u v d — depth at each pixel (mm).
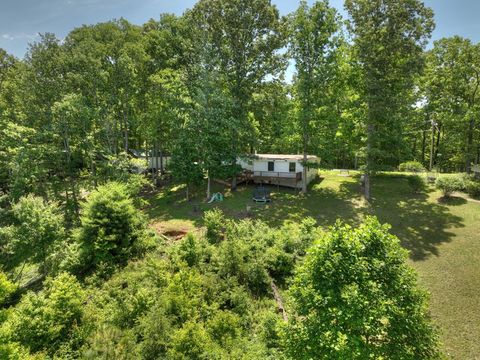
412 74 23406
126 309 11117
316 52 24812
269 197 26141
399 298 7023
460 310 11531
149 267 13961
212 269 13875
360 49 22906
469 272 13719
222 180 32344
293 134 27953
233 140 28422
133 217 17594
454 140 29562
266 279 13008
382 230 7781
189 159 26391
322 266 7328
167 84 27312
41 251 16453
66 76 27641
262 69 28469
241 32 27203
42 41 26688
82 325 10656
